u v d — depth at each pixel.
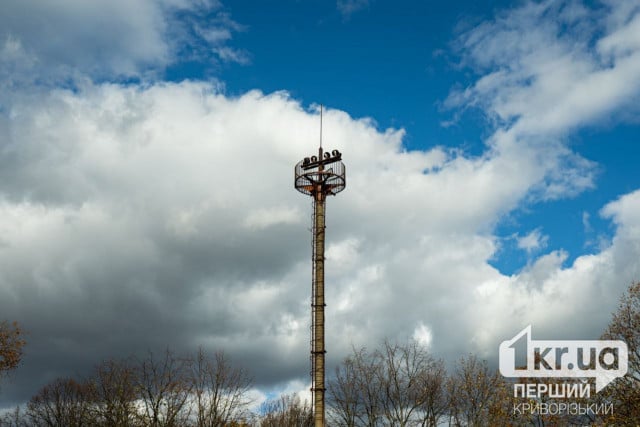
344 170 65.00
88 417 88.00
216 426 78.00
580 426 66.31
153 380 80.31
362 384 82.50
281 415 95.06
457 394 79.88
